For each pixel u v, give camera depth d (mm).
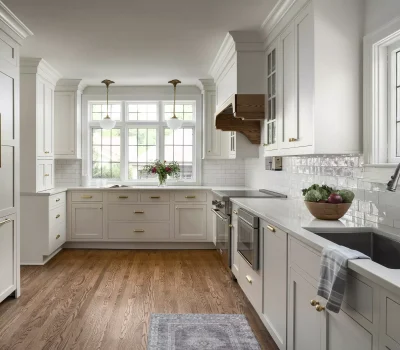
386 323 1286
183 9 3404
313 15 2656
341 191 2639
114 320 3160
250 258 3150
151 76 5770
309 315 1980
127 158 6441
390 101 2502
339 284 1517
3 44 3373
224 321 3152
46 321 3129
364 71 2621
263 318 2883
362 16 2676
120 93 6328
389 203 2346
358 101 2676
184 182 6375
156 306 3480
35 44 4316
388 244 2129
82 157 6266
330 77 2660
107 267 4785
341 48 2658
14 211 3590
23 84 4934
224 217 4281
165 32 3963
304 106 2846
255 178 5492
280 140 3479
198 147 6332
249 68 4059
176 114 6445
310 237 1976
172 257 5328
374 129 2541
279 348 2504
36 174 4965
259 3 3275
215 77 5570
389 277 1274
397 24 2264
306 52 2805
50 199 4988
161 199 5738
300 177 3740
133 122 6422
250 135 4617
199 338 2846
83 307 3441
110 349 2666
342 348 1620
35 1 3230
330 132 2664
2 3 3209
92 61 5000
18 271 3689
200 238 5758
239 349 2684
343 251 1604
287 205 3398
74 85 5945
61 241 5477
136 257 5316
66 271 4598
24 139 4934
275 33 3584
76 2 3256
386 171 2375
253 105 4047
